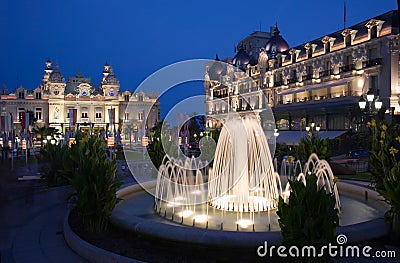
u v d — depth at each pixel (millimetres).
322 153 15656
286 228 6906
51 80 102562
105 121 106250
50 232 10430
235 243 7473
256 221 10148
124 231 9219
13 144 43094
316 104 48656
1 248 9008
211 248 7688
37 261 8109
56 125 101375
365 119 37125
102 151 12367
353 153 31422
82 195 9344
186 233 7879
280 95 60250
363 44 42969
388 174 9180
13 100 98875
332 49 49875
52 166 18297
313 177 6895
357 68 44344
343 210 11477
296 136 46812
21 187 17609
